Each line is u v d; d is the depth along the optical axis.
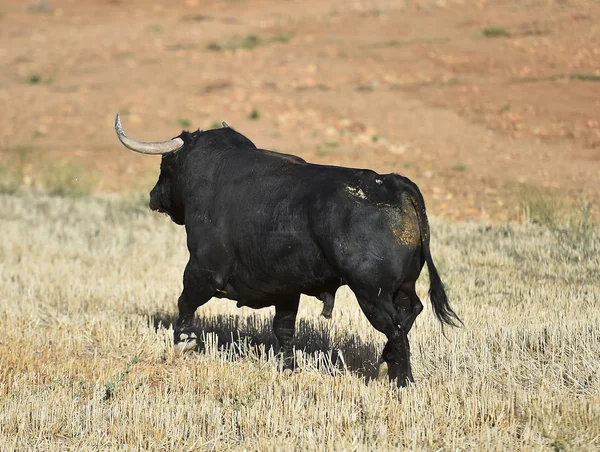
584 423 26.16
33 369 32.81
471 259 49.19
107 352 35.44
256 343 36.12
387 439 25.84
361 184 28.39
